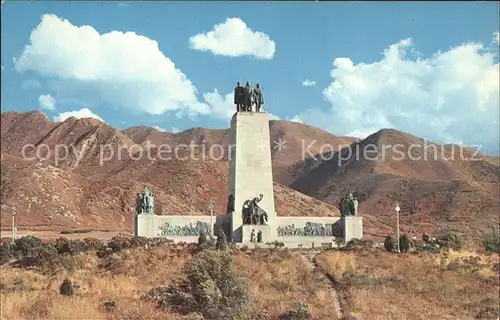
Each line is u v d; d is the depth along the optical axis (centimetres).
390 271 5228
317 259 5562
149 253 5588
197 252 5559
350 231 7538
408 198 19375
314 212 16262
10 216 13350
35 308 3603
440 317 4128
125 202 15638
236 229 7181
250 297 4069
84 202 15312
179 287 4169
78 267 5372
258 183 7362
